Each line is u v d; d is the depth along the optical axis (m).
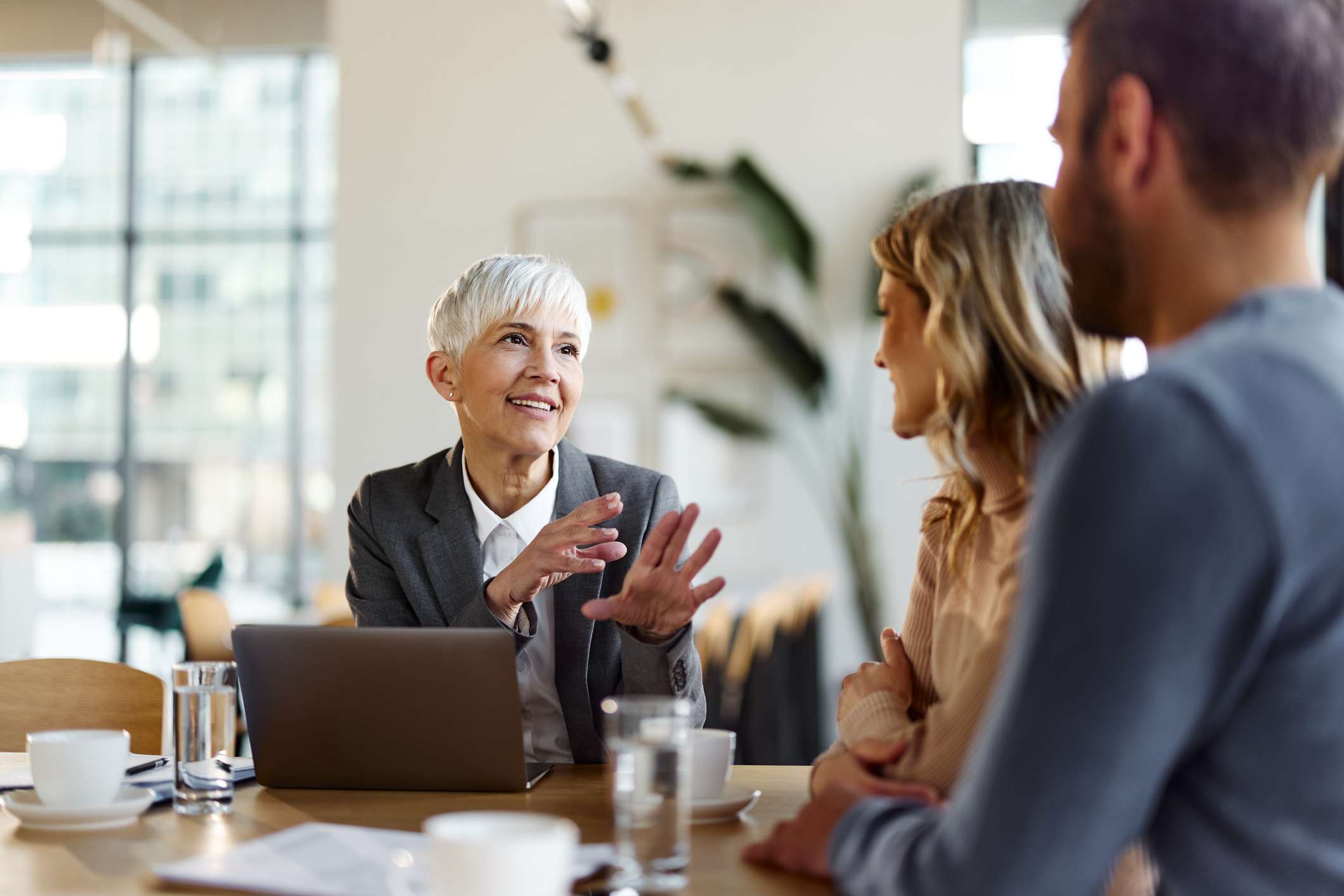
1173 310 0.89
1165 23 0.85
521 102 6.41
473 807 1.34
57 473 7.86
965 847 0.78
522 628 1.68
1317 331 0.81
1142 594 0.73
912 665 1.46
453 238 6.42
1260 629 0.74
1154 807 0.81
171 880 1.04
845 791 1.08
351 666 1.38
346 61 6.52
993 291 1.18
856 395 6.08
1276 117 0.84
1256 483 0.73
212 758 1.32
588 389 6.33
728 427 6.07
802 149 6.18
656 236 6.32
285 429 7.75
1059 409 1.18
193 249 7.80
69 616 7.82
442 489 1.96
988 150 6.24
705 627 3.66
